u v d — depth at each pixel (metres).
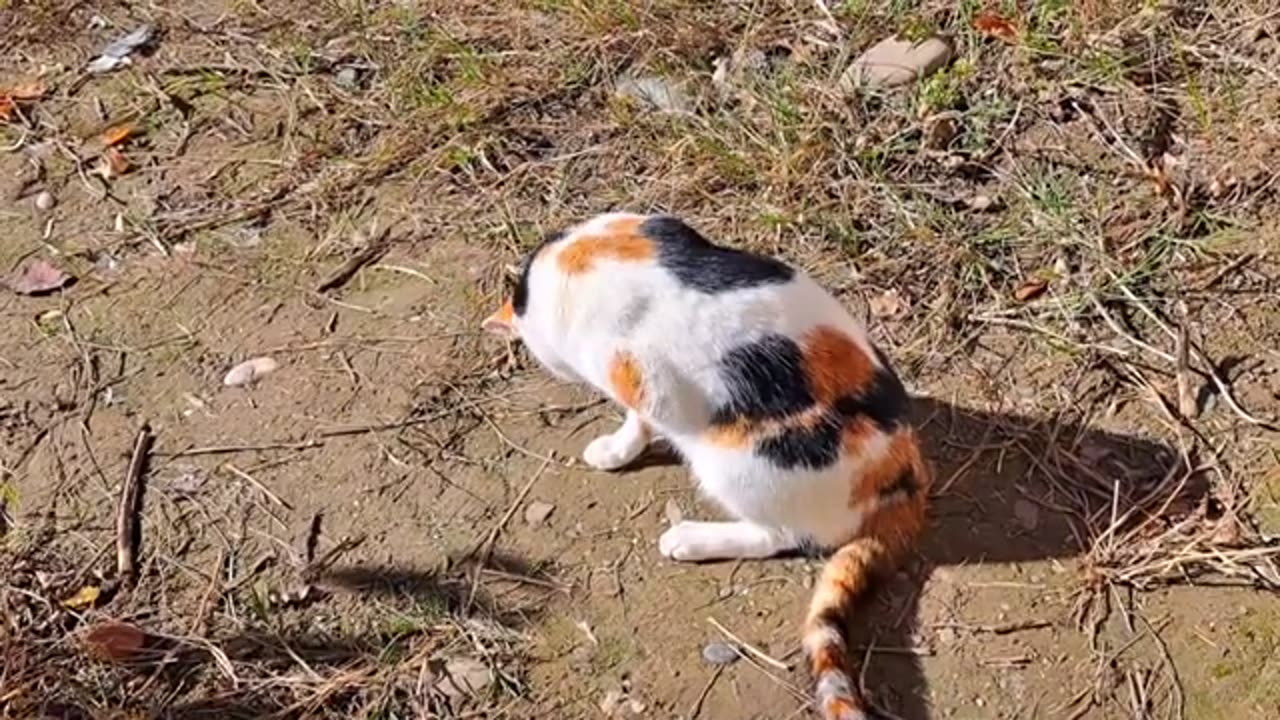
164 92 2.22
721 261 1.52
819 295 1.53
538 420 1.77
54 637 1.60
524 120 2.12
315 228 2.01
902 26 2.16
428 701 1.53
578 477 1.71
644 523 1.66
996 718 1.49
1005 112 2.05
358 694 1.54
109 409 1.81
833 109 2.06
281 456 1.75
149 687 1.56
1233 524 1.61
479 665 1.56
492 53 2.21
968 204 1.95
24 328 1.91
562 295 1.54
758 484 1.52
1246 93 2.05
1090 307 1.83
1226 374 1.76
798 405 1.49
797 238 1.93
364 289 1.93
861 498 1.53
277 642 1.58
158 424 1.79
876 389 1.52
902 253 1.90
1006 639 1.54
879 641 1.55
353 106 2.16
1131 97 2.06
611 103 2.11
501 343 1.85
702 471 1.56
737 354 1.49
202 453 1.76
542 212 2.00
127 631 1.59
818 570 1.60
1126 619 1.55
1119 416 1.73
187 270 1.97
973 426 1.72
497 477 1.71
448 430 1.77
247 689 1.55
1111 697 1.50
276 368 1.84
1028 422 1.72
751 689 1.52
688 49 2.17
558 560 1.64
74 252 2.00
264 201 2.05
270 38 2.29
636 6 2.22
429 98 2.14
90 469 1.75
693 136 2.04
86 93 2.23
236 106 2.19
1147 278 1.86
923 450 1.70
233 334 1.89
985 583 1.59
